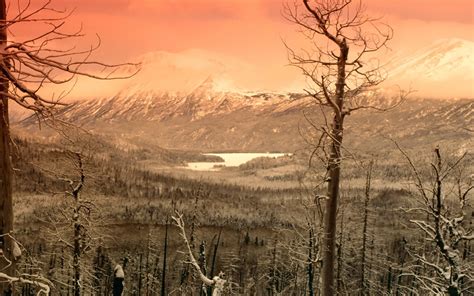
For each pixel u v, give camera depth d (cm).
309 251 2008
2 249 648
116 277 655
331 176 1285
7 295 670
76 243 2561
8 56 571
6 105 635
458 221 1392
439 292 1426
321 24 1245
